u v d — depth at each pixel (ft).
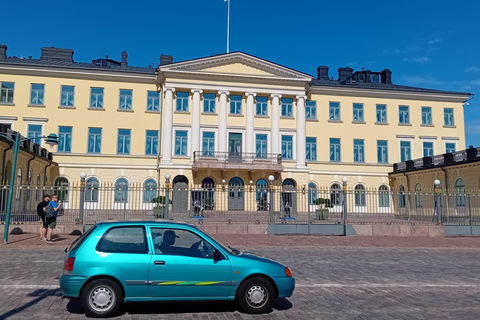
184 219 68.95
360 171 136.26
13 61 126.82
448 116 143.13
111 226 22.08
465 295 27.68
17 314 21.33
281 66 129.39
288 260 43.34
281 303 24.70
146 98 127.44
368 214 84.48
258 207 73.77
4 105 119.03
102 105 125.08
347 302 25.18
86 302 20.84
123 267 21.13
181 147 124.88
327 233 69.56
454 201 73.31
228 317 21.47
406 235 70.38
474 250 56.95
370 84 149.28
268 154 127.13
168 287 21.35
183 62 123.65
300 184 128.16
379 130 138.82
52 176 119.96
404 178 131.13
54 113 121.80
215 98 128.67
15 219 63.52
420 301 25.75
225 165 120.37
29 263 38.19
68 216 68.44
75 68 122.31
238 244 55.47
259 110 131.54
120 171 123.44
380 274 35.47
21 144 89.04
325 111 137.08
